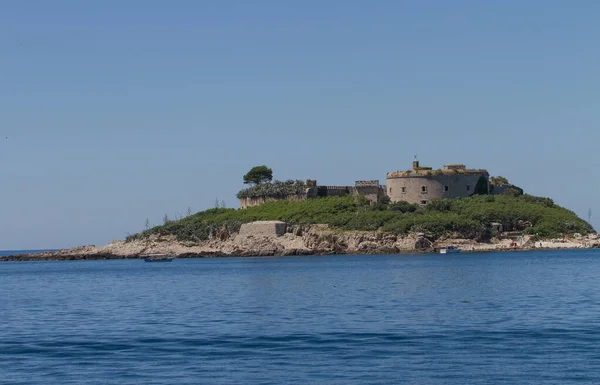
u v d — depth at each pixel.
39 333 67.56
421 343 58.38
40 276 182.00
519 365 50.22
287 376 48.53
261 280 134.38
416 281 120.88
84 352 57.31
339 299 93.19
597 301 83.88
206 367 51.34
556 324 66.00
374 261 194.12
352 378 47.75
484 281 117.94
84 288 130.25
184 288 120.69
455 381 46.59
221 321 73.06
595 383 45.38
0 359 55.22
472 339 59.56
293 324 69.75
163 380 48.00
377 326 67.44
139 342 61.06
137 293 113.25
